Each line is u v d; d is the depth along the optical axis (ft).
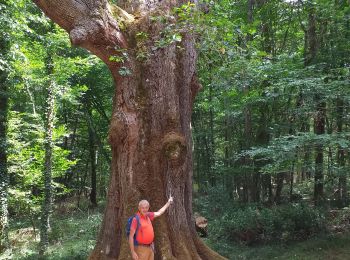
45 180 44.21
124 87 21.22
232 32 19.25
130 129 20.80
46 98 45.01
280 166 35.37
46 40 42.39
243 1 53.78
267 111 51.11
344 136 30.63
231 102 45.96
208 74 26.09
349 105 36.96
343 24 39.93
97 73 70.08
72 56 63.72
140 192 20.71
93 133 82.69
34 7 46.83
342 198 49.47
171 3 22.26
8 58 39.19
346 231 35.81
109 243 20.97
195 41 22.11
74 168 94.38
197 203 49.65
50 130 44.47
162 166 21.01
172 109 21.36
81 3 19.27
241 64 24.67
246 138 49.98
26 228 54.39
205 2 22.22
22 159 47.78
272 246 34.45
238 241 37.19
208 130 70.69
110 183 21.76
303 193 61.67
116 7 21.65
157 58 21.42
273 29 55.21
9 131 46.55
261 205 48.34
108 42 20.12
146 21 21.35
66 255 35.78
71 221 54.65
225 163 60.59
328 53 42.29
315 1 40.01
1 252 39.83
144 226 18.58
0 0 36.42
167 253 19.83
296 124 46.16
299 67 40.88
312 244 32.78
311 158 39.96
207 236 38.24
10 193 45.98
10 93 43.32
